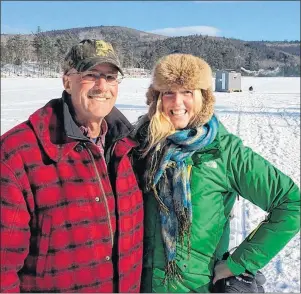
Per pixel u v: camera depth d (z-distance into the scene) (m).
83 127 0.92
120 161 0.92
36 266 0.81
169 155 0.97
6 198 0.78
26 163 0.80
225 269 0.98
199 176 0.96
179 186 0.95
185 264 0.96
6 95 11.09
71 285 0.83
